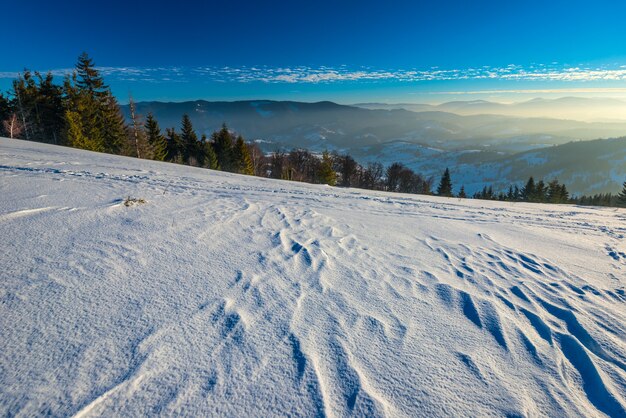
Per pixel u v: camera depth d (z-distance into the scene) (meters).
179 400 1.58
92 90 34.91
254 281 2.91
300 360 1.94
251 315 2.37
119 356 1.82
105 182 6.91
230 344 2.02
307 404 1.63
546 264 4.08
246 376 1.77
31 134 32.72
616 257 4.61
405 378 1.86
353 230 5.16
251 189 9.01
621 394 1.83
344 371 1.88
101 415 1.45
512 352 2.19
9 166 7.68
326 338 2.17
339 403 1.65
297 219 5.50
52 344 1.87
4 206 4.17
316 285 2.97
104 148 31.22
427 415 1.62
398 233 5.24
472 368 2.00
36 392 1.54
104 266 2.86
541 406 1.73
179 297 2.51
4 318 2.04
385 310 2.62
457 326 2.46
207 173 13.52
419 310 2.67
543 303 2.96
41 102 33.44
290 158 56.25
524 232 6.09
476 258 4.16
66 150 15.03
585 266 4.11
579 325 2.57
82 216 4.14
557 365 2.08
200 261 3.22
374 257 3.90
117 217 4.29
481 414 1.65
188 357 1.87
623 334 2.48
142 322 2.15
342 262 3.62
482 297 2.98
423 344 2.20
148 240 3.60
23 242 3.15
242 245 3.83
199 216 4.88
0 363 1.69
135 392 1.59
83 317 2.14
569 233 6.25
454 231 5.74
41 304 2.23
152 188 6.88
